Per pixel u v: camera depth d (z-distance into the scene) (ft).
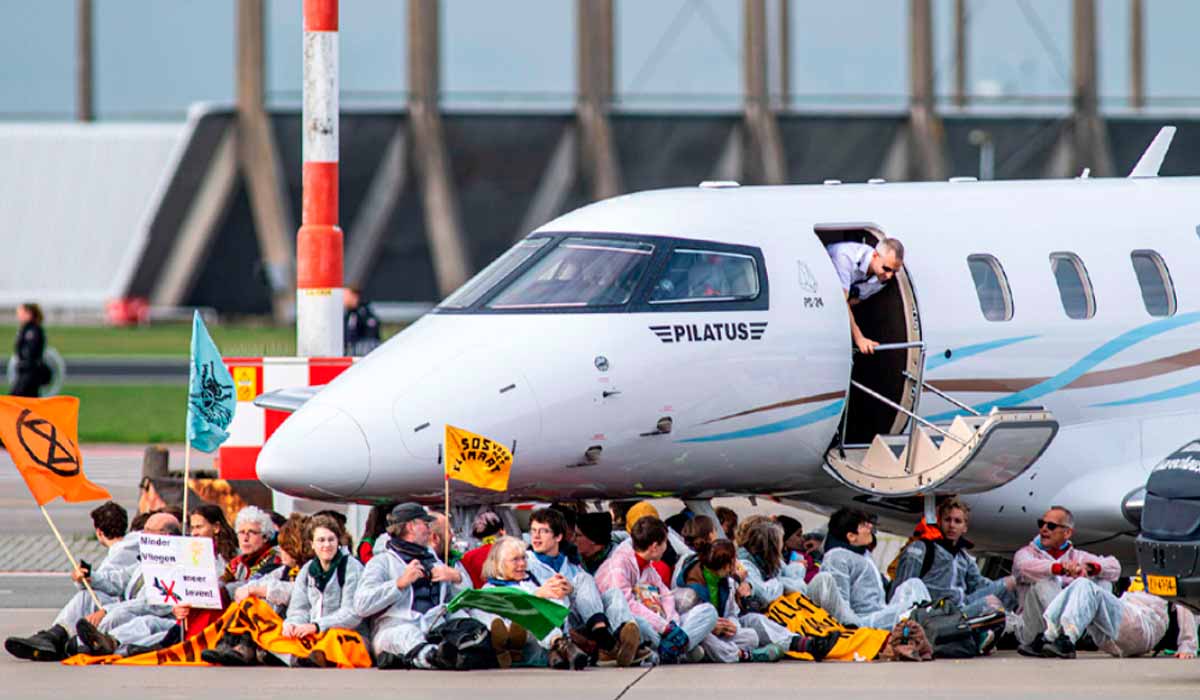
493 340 177.37
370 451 171.32
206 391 176.14
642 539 167.02
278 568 170.50
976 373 195.83
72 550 262.47
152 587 165.89
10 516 299.99
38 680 154.71
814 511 216.13
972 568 184.65
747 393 183.93
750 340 183.83
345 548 173.58
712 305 183.21
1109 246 205.67
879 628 174.91
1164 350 204.03
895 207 199.93
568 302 180.24
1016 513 202.08
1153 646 172.86
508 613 157.69
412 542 163.32
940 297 195.11
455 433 169.58
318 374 220.23
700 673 160.56
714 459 185.78
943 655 171.22
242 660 163.22
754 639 169.07
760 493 197.57
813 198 196.85
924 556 181.88
